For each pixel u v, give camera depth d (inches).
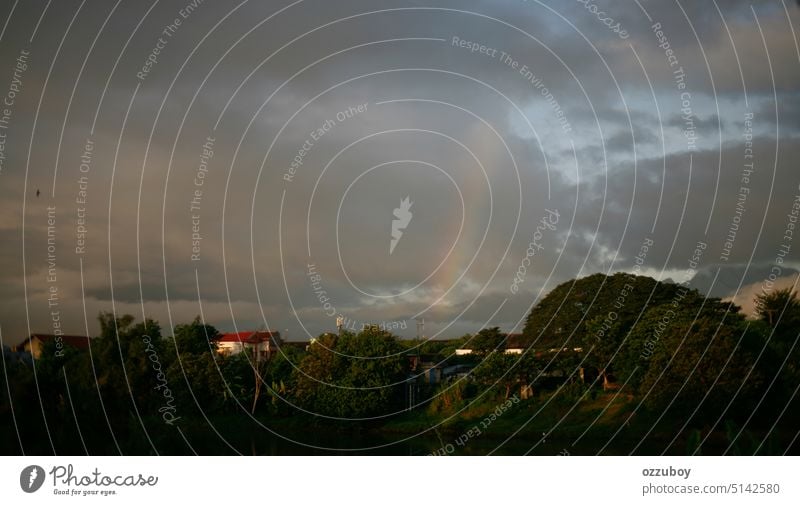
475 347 2581.2
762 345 1907.0
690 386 1855.3
